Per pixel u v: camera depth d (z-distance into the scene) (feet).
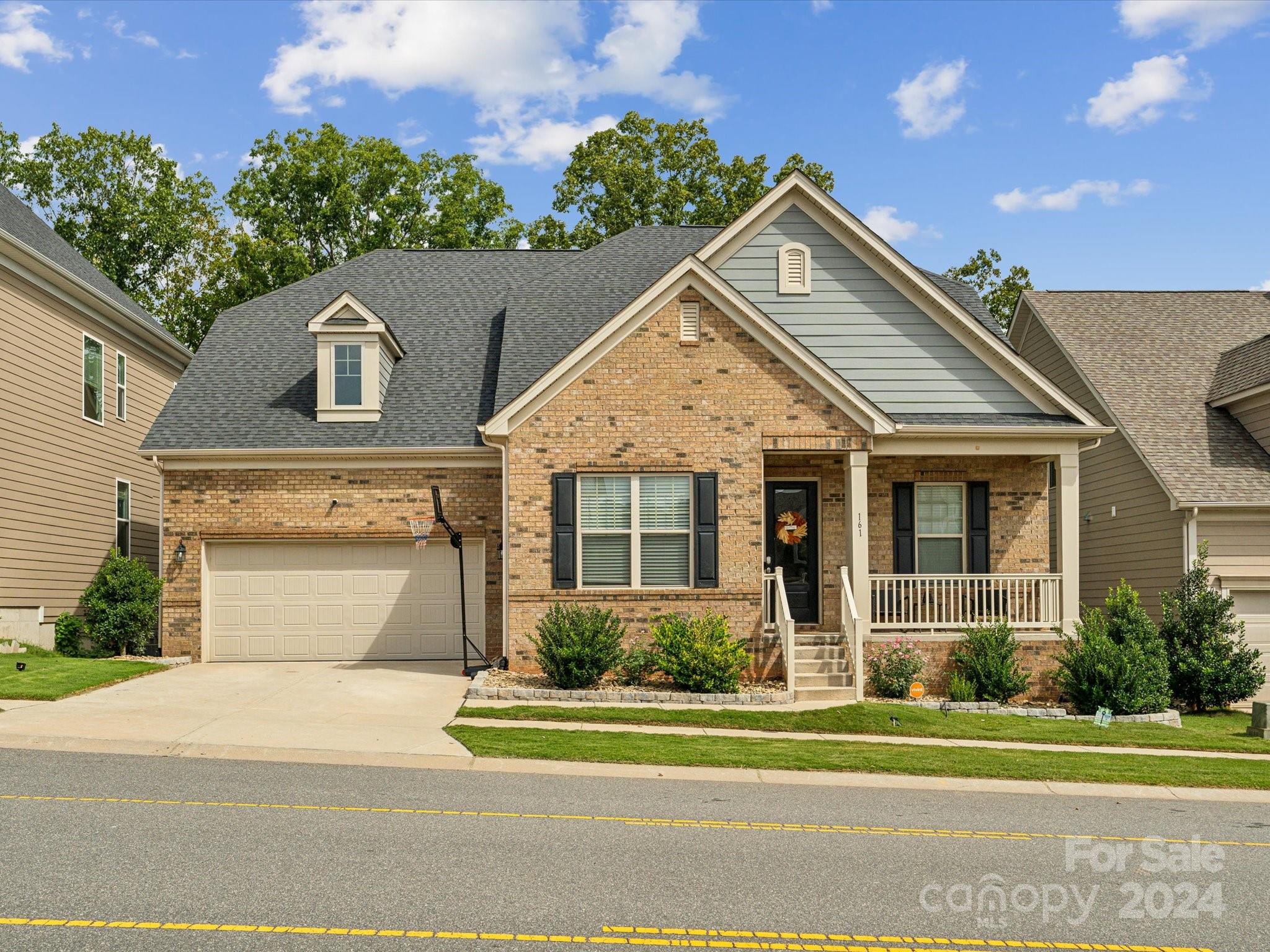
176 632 61.26
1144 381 73.92
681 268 55.52
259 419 63.72
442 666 59.82
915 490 61.57
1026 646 55.93
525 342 66.85
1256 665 59.57
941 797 34.22
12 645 60.75
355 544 62.44
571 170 134.31
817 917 21.42
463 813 29.19
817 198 62.39
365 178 127.34
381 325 63.57
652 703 49.37
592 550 55.57
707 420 55.72
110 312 75.56
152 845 24.76
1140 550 68.59
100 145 123.24
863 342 62.08
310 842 25.52
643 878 23.59
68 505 70.54
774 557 60.34
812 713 47.88
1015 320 87.92
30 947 18.34
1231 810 33.78
